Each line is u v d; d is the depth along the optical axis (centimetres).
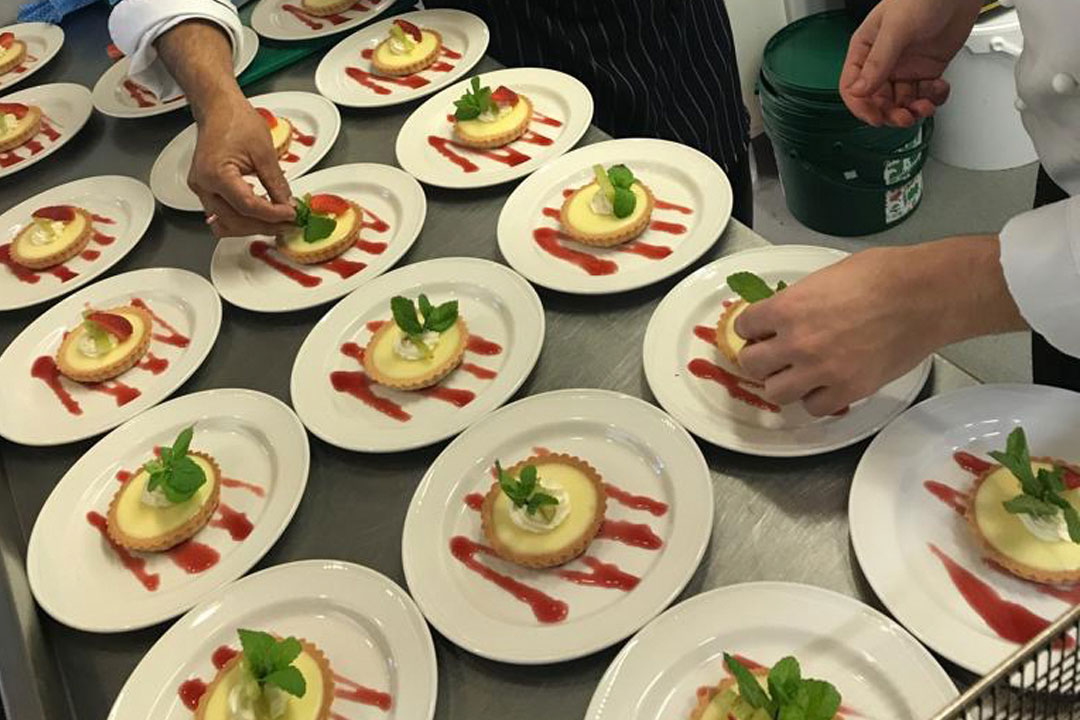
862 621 69
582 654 72
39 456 102
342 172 123
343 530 87
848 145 217
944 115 234
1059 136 90
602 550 79
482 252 110
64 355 109
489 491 85
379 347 100
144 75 135
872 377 78
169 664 79
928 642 67
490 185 116
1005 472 75
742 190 168
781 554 76
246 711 73
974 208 231
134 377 107
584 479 84
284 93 139
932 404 81
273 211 113
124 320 110
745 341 88
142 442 98
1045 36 83
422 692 72
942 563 72
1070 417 78
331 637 78
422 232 115
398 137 126
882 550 73
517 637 74
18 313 121
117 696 78
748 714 64
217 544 88
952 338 77
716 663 70
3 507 95
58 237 126
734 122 161
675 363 91
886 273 77
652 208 107
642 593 75
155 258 122
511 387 93
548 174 115
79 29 178
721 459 84
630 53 140
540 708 71
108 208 132
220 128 116
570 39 137
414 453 91
